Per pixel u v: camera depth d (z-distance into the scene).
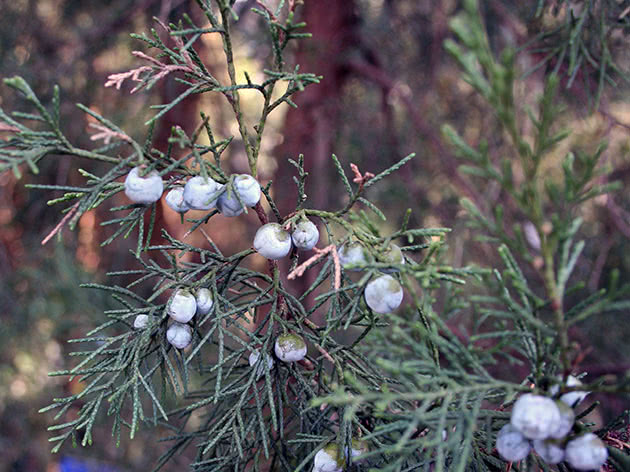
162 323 0.16
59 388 0.50
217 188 0.15
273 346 0.16
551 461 0.12
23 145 0.14
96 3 0.47
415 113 0.41
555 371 0.13
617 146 0.40
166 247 0.16
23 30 0.45
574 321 0.12
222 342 0.15
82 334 0.44
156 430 0.47
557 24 0.26
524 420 0.12
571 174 0.11
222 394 0.16
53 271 0.47
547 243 0.12
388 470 0.13
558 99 0.34
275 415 0.16
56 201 0.14
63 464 0.47
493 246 0.41
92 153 0.14
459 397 0.15
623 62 0.31
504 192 0.40
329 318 0.15
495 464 0.15
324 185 0.43
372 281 0.14
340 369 0.16
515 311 0.13
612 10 0.22
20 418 0.49
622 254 0.42
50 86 0.44
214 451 0.19
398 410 0.17
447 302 0.22
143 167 0.14
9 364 0.48
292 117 0.43
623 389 0.12
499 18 0.39
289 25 0.15
